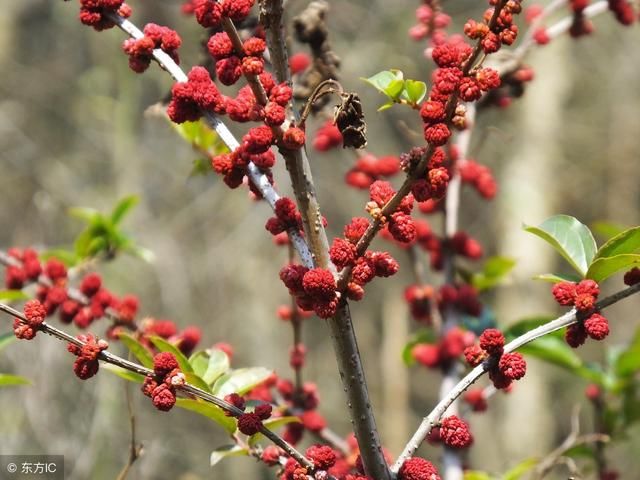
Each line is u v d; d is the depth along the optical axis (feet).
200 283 45.37
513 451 41.11
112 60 43.27
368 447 9.66
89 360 9.52
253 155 10.05
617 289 49.03
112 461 27.48
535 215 44.24
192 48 33.71
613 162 51.19
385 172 16.88
